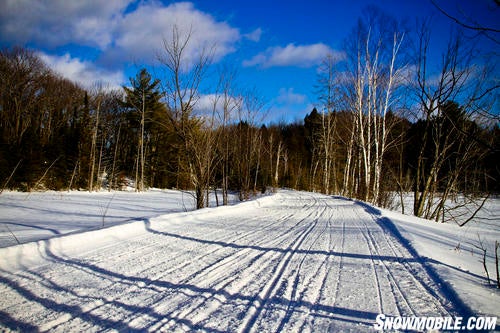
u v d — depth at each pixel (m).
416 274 4.87
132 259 5.41
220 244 6.79
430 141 15.53
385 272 4.98
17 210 14.84
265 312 3.44
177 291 4.00
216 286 4.21
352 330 3.06
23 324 3.06
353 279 4.61
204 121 14.47
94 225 9.91
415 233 8.58
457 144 15.21
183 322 3.18
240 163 22.25
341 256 5.99
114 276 4.51
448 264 5.46
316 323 3.20
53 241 5.91
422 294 4.04
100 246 6.27
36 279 4.30
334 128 33.94
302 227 9.66
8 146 25.59
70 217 12.43
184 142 14.38
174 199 27.62
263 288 4.17
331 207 17.16
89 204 19.48
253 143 22.95
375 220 11.63
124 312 3.37
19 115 29.75
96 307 3.48
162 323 3.15
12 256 5.07
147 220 8.76
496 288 4.38
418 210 14.65
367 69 20.64
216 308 3.53
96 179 36.19
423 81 13.30
